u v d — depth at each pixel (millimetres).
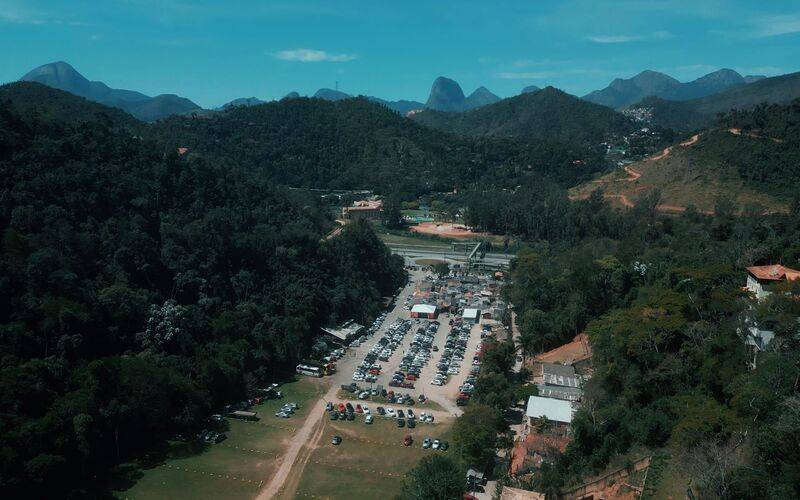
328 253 194875
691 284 123438
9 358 104625
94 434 101562
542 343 152250
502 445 104938
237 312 149250
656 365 100812
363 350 165375
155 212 161625
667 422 84500
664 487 73125
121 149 174500
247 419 123250
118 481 100812
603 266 159250
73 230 136875
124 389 110625
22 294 116062
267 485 100625
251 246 171000
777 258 132625
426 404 130250
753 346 92000
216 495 97750
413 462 107312
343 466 106438
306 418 124562
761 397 73875
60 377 107562
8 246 120375
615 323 124500
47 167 146125
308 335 162250
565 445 96375
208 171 191000
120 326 126562
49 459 91750
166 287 147125
